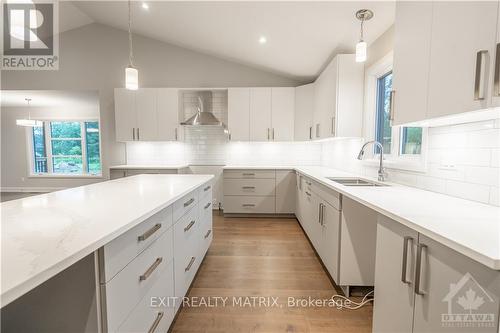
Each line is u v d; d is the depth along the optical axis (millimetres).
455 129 1491
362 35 2367
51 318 841
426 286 911
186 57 4336
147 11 3381
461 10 1066
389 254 1168
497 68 896
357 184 2449
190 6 2953
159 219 1283
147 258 1147
